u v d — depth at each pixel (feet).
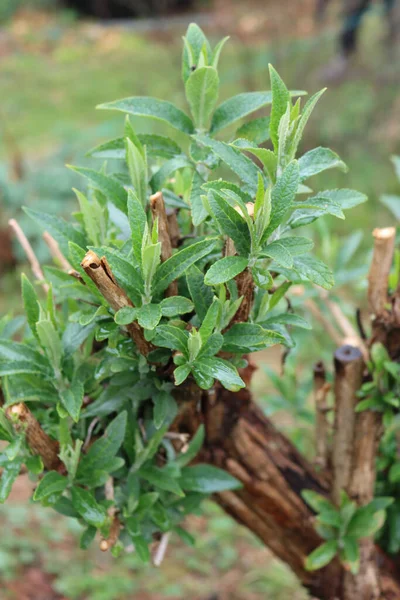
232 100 2.50
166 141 2.55
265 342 2.36
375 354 2.82
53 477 2.48
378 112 12.26
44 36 24.34
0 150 14.64
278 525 3.00
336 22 14.40
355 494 2.98
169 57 19.72
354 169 11.93
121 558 6.45
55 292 2.72
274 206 2.23
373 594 3.07
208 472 2.75
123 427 2.52
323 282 2.27
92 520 2.47
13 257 11.46
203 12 22.82
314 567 2.93
